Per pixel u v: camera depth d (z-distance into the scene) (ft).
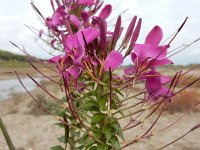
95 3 0.48
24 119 2.94
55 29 0.46
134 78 0.33
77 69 0.34
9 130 2.61
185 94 3.07
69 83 0.36
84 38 0.33
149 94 0.34
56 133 2.47
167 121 2.61
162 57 0.32
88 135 0.37
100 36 0.35
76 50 0.33
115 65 0.33
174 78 0.32
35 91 4.58
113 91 0.37
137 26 0.36
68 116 0.52
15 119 2.97
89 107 0.37
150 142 2.05
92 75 0.34
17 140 2.33
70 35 0.37
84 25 0.42
